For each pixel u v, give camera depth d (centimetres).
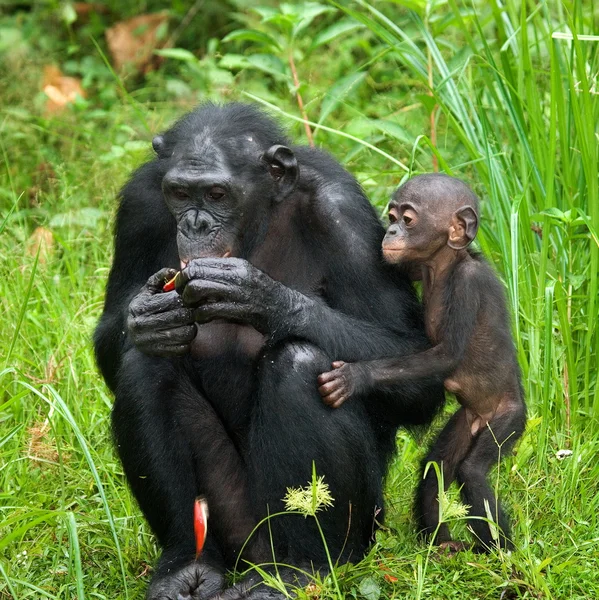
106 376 1101
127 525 1095
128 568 1034
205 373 1067
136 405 991
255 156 1036
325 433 961
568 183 1325
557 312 1315
